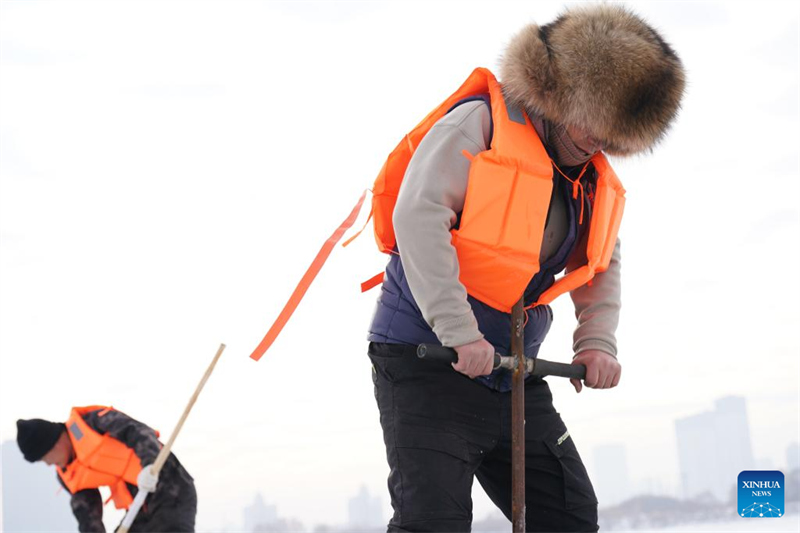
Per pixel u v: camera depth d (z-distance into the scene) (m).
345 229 2.12
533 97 1.82
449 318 1.72
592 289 2.13
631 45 1.80
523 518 1.80
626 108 1.78
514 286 1.82
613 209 2.01
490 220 1.77
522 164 1.78
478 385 1.87
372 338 1.92
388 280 1.95
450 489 1.79
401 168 1.94
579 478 2.03
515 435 1.82
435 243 1.73
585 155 1.90
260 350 2.05
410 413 1.84
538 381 2.03
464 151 1.78
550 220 1.91
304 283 2.08
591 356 2.04
